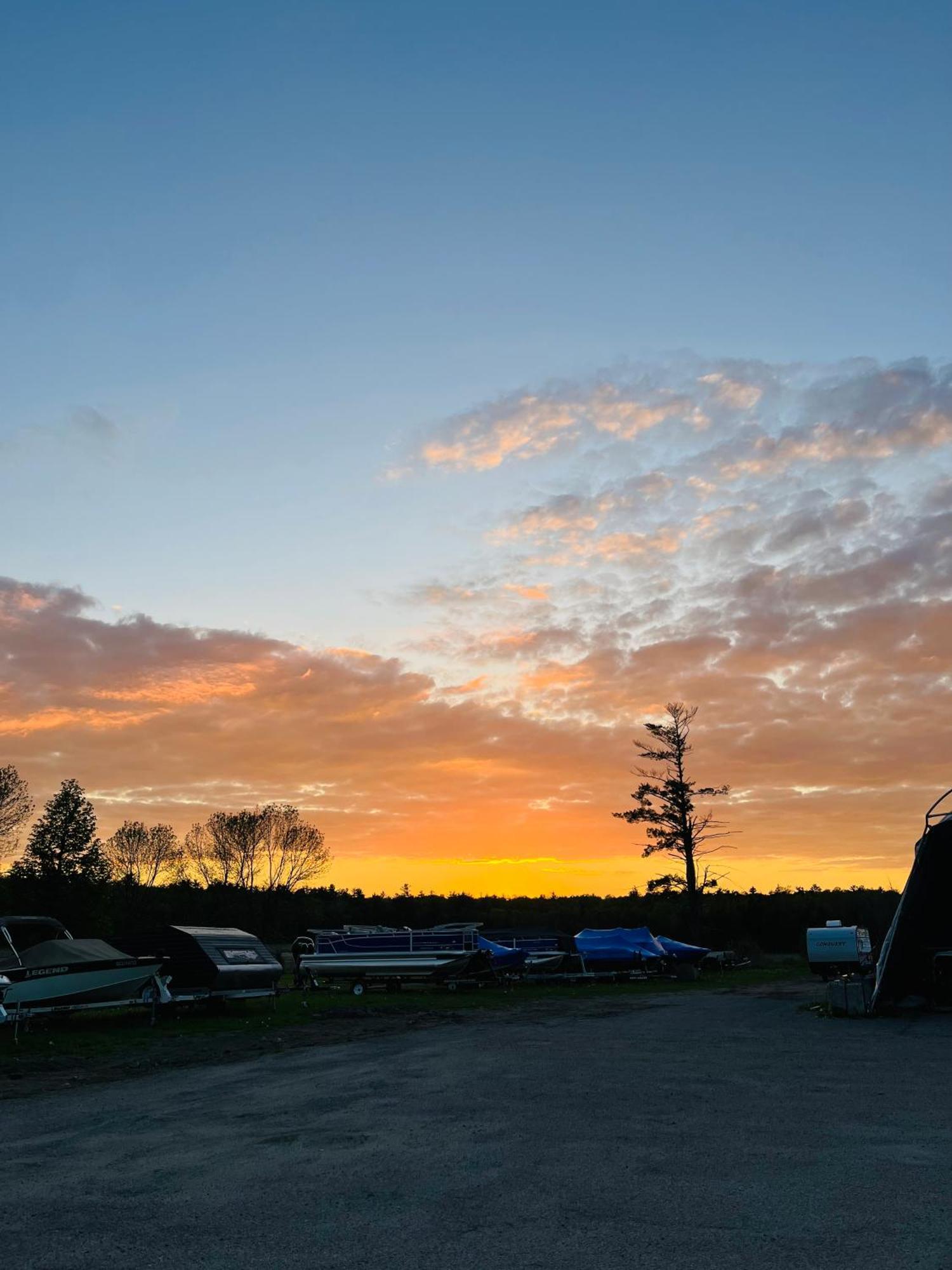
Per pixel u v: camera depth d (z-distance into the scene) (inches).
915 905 808.3
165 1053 554.6
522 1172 257.9
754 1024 685.9
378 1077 447.5
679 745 2212.1
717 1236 199.3
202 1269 187.6
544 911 3351.4
